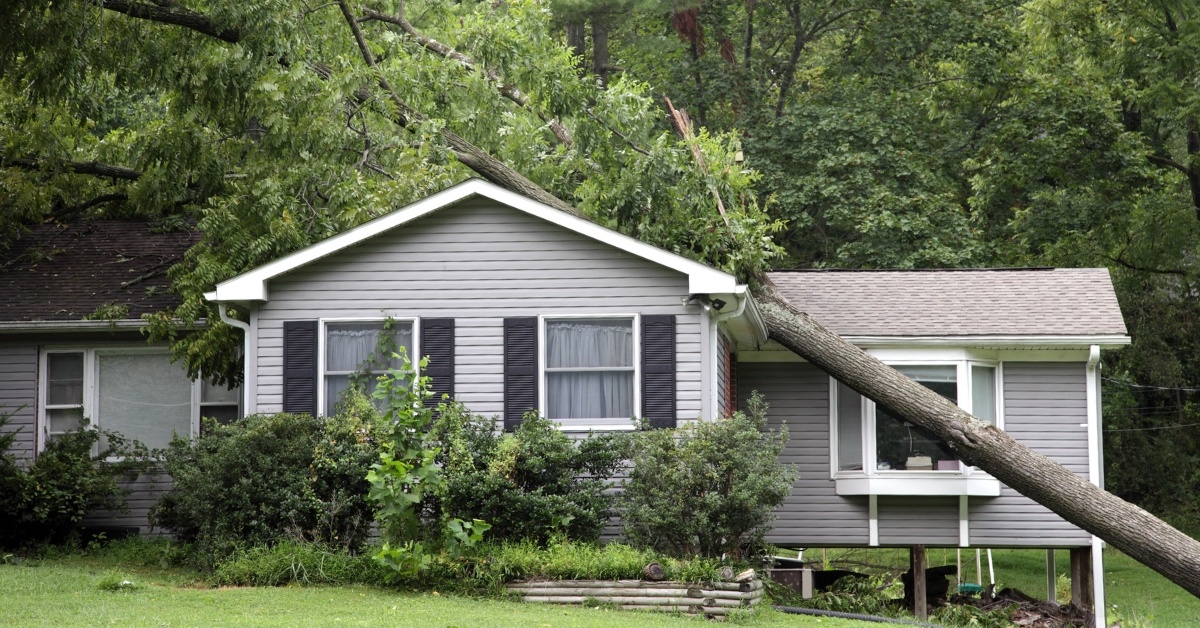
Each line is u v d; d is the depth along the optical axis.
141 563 18.44
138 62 23.19
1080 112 34.81
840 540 21.84
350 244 18.78
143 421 21.88
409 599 15.21
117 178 25.77
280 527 17.12
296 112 22.64
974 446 19.27
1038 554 36.59
